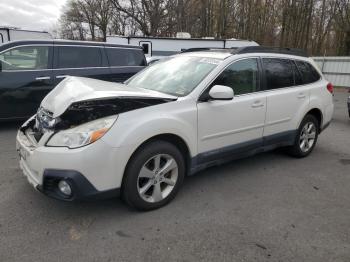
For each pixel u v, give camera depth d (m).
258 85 4.52
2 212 3.43
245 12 32.22
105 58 7.73
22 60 6.68
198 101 3.78
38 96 6.83
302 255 2.92
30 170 3.34
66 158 2.95
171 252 2.89
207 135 3.89
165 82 4.19
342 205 3.87
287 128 4.98
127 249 2.91
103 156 3.04
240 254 2.90
